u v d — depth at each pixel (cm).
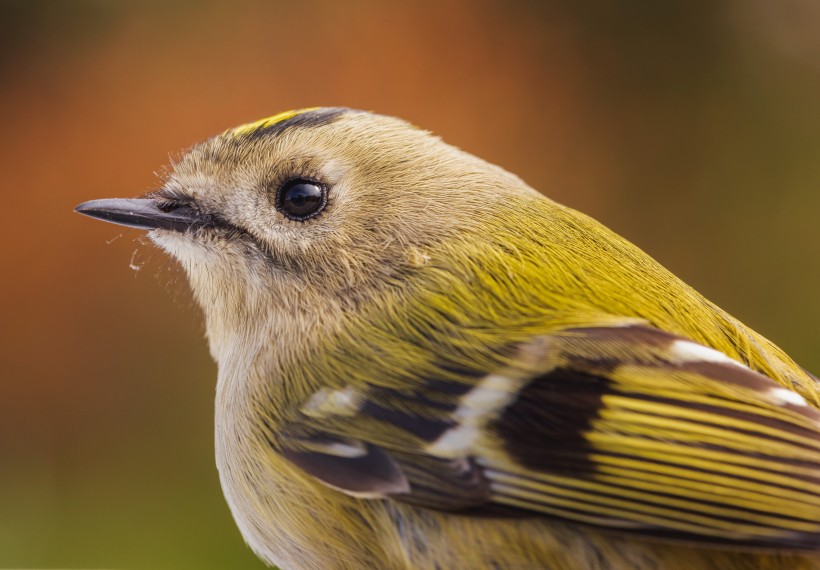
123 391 104
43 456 102
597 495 76
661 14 118
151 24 115
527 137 115
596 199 116
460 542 76
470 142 113
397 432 77
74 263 108
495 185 78
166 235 78
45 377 105
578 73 117
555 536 76
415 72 114
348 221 78
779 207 114
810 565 76
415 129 78
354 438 77
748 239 114
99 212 78
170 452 102
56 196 111
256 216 78
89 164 112
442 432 77
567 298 77
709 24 119
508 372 77
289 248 78
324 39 114
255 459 77
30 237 110
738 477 76
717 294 114
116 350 105
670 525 76
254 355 78
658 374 76
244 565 88
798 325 111
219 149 78
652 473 76
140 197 79
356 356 77
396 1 115
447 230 78
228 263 78
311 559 77
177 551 90
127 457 102
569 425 76
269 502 77
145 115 113
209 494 97
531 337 77
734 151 117
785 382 77
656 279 77
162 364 104
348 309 77
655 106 118
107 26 115
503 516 76
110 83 114
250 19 114
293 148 78
